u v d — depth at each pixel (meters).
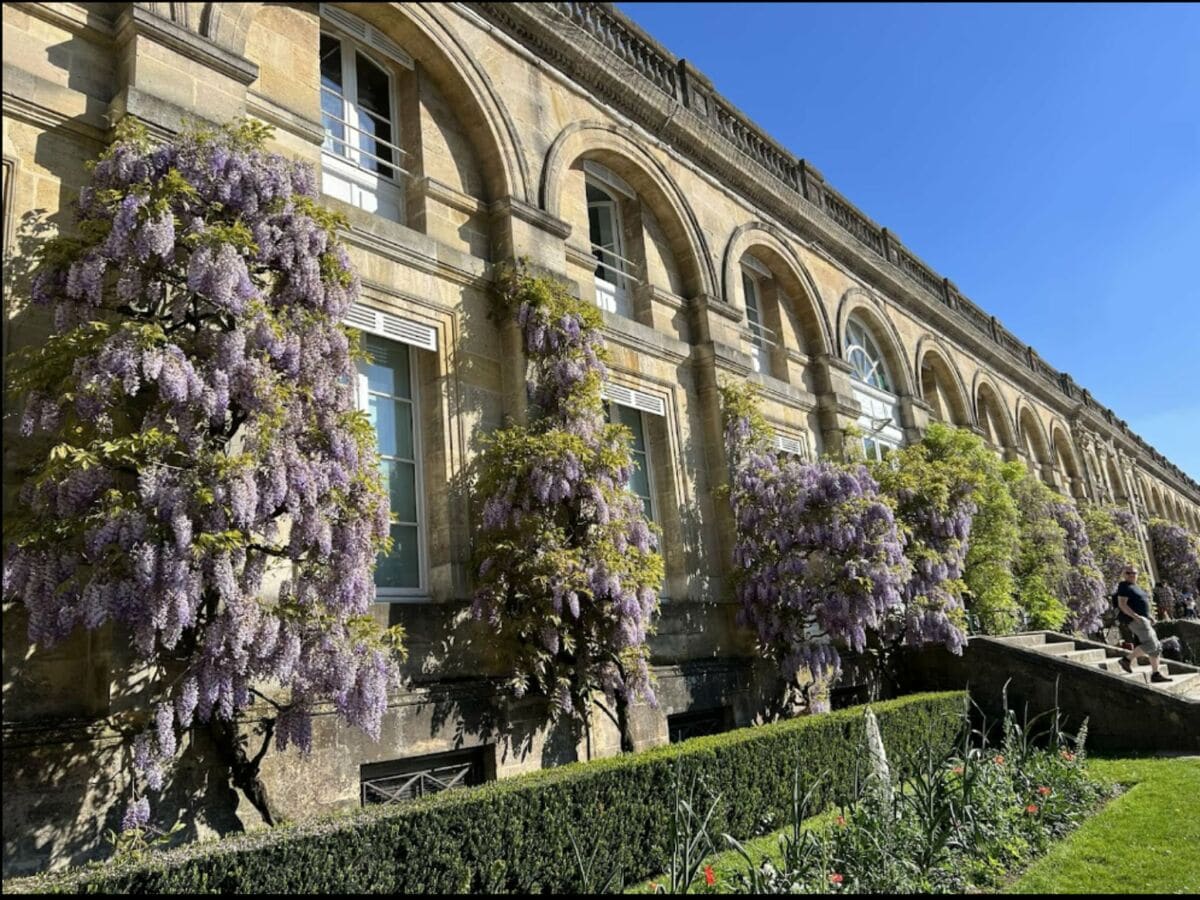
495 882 5.05
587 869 5.24
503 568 7.77
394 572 7.95
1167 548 32.28
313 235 6.18
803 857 5.16
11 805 4.80
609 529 8.19
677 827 5.02
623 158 11.70
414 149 9.13
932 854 5.48
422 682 7.35
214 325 5.83
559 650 8.12
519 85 10.15
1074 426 30.66
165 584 4.75
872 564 10.86
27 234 5.68
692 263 12.52
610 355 9.51
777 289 15.07
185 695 4.92
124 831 4.90
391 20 8.96
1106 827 6.67
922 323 20.20
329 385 6.07
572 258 10.47
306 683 5.57
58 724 5.02
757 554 11.04
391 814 4.79
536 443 8.07
